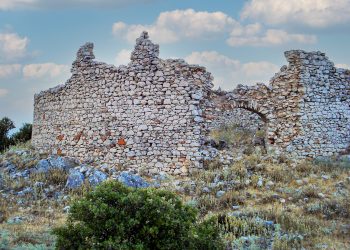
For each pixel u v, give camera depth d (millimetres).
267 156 27062
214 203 21453
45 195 23312
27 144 34969
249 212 19719
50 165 27000
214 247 13836
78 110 29031
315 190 22625
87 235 13133
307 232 17516
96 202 13500
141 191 13977
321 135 28094
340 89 28875
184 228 13430
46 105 31578
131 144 27172
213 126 36844
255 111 28281
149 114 27047
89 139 28344
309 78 28031
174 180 25281
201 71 27094
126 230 13062
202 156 26531
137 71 27344
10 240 16297
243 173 24734
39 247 15352
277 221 18703
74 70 29531
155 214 13289
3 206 21203
